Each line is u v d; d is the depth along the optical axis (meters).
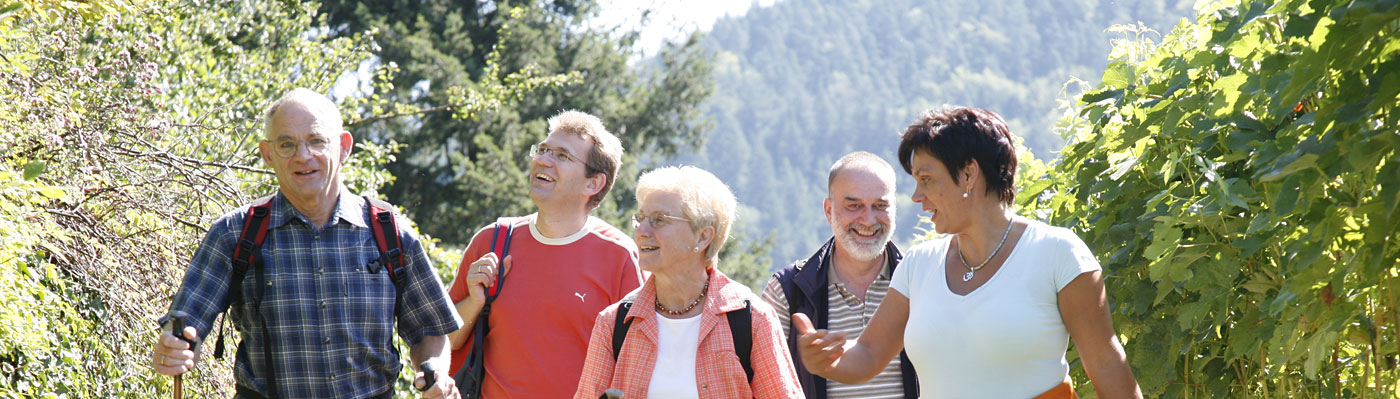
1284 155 2.67
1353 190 2.72
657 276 3.08
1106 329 2.60
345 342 3.06
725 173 138.00
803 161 142.38
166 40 8.66
